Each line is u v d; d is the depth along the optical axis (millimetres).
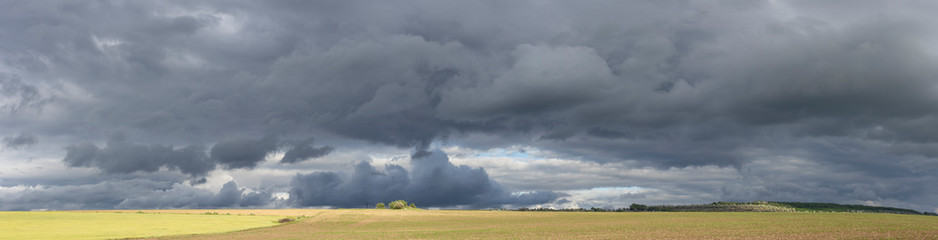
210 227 80000
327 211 132000
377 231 70438
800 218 82000
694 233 56750
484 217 106750
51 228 71000
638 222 79938
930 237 46000
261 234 66188
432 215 115438
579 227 71375
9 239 55781
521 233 61562
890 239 44625
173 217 101812
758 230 59219
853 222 70500
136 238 58719
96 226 76125
